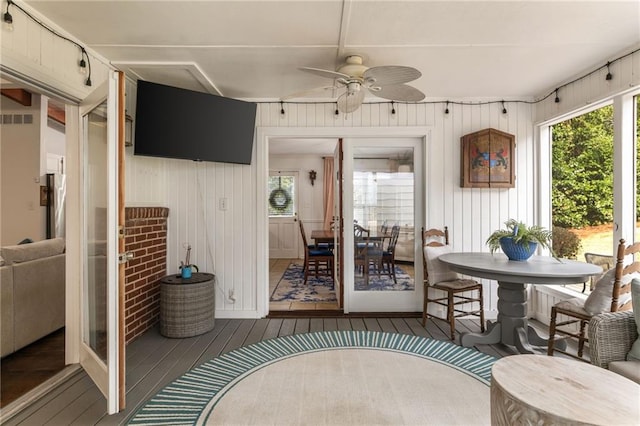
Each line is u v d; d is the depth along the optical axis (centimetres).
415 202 385
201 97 317
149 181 350
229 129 334
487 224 373
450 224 373
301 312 388
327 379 235
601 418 116
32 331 293
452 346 293
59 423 189
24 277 284
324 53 272
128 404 206
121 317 201
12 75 203
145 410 200
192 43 255
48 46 223
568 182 339
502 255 321
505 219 372
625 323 182
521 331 284
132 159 319
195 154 318
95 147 238
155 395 216
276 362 262
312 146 653
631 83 260
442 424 185
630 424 114
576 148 329
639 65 255
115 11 213
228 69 302
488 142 359
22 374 244
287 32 239
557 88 339
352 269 388
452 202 373
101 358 221
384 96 278
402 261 389
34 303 295
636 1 204
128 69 298
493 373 148
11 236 473
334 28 235
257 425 185
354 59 274
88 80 259
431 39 249
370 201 388
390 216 389
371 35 244
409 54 273
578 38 248
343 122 374
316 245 558
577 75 312
